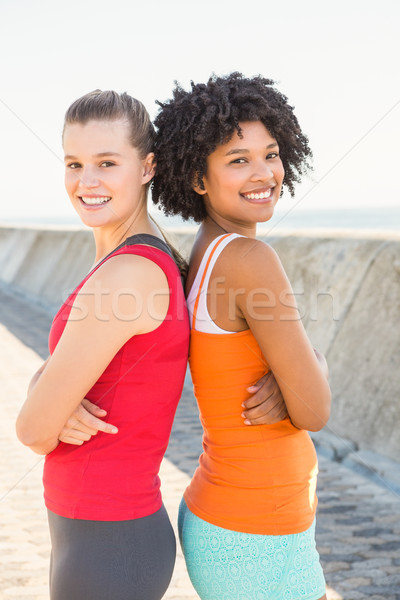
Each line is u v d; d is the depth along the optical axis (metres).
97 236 2.92
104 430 2.49
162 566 2.55
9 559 5.04
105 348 2.46
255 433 2.66
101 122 2.70
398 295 7.40
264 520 2.62
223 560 2.65
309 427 2.66
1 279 26.08
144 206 2.90
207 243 2.88
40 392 2.48
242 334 2.65
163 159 2.97
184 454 7.23
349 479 6.45
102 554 2.46
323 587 2.72
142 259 2.53
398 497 5.91
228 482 2.67
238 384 2.66
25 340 14.59
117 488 2.50
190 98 2.86
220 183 2.87
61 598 2.48
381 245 8.12
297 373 2.58
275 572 2.61
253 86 2.86
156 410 2.59
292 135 3.02
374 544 5.07
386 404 6.86
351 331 7.81
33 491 6.46
